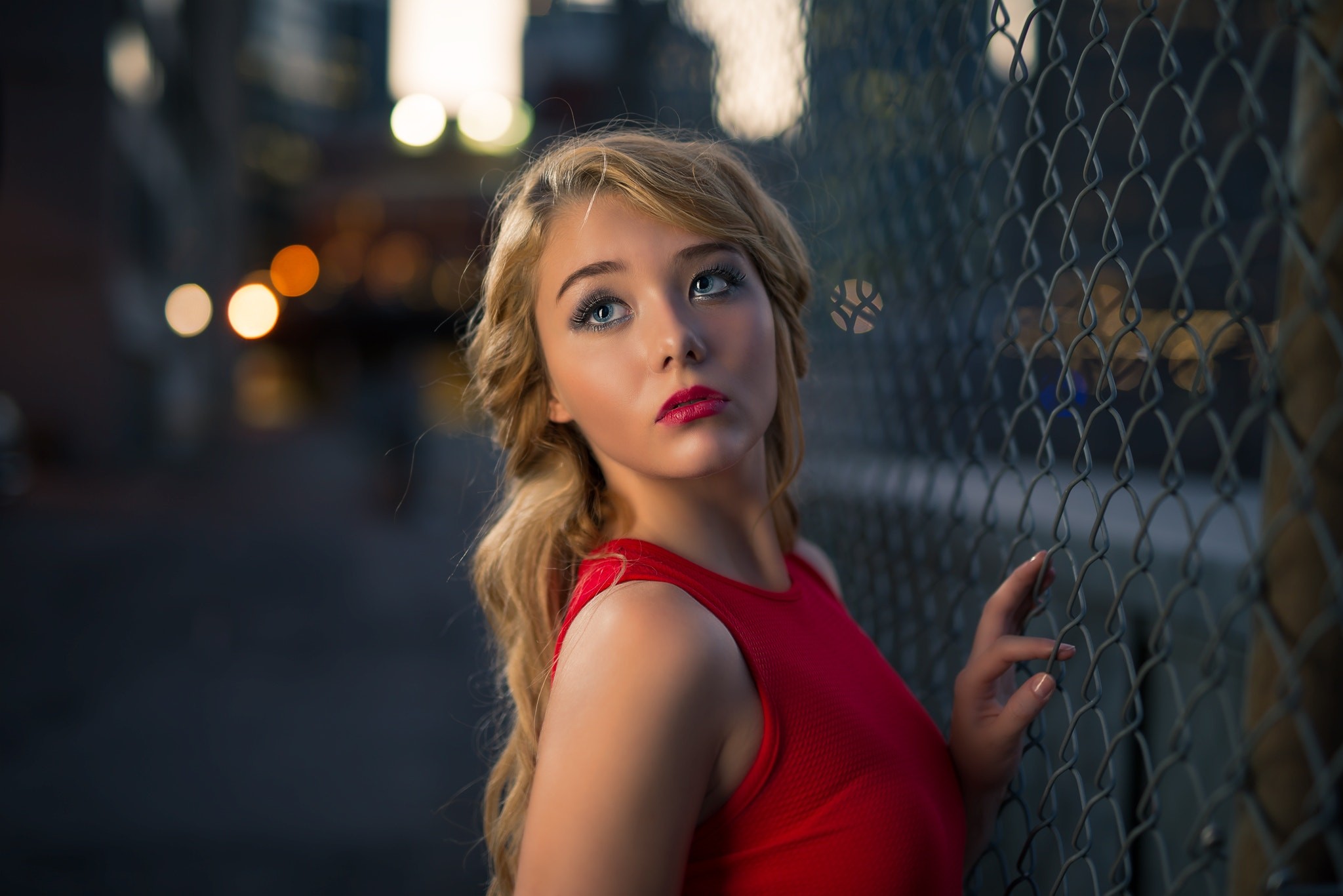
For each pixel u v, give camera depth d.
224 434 32.50
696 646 0.81
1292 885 0.61
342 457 23.73
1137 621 1.57
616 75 4.00
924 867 0.87
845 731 0.87
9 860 3.17
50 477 17.42
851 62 1.76
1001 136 1.08
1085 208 3.07
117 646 6.19
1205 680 0.68
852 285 1.73
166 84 25.80
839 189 1.83
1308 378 0.60
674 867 0.77
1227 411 2.51
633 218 0.91
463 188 32.00
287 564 9.34
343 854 3.19
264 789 3.78
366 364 26.00
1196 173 2.87
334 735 4.41
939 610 1.68
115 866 3.12
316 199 35.44
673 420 0.89
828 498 1.98
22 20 17.83
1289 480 0.61
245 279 36.53
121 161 19.36
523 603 1.09
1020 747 0.98
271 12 52.72
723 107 2.53
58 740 4.40
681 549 0.97
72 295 18.61
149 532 11.57
